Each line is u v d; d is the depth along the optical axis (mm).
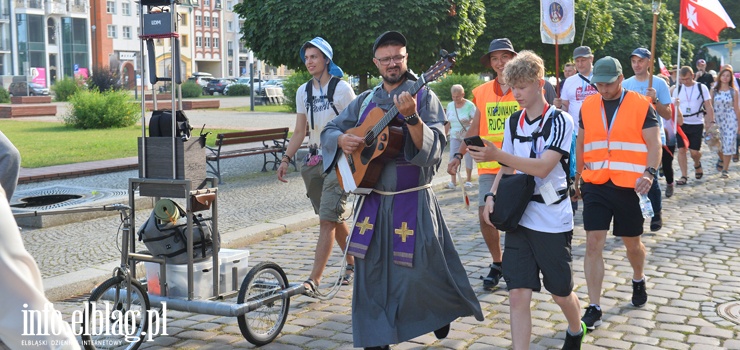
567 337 4543
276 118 32188
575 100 8641
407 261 4398
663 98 8242
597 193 5340
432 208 4520
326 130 4691
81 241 8266
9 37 74188
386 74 4477
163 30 4844
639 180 5168
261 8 14781
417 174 4488
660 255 7426
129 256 4945
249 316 5098
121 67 83000
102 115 26578
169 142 4820
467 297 4578
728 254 7465
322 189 6270
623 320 5441
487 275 6609
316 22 14242
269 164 15555
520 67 4180
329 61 6293
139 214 9906
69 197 10328
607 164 5289
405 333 4461
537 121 4250
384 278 4492
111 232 8766
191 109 39594
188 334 5293
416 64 15336
